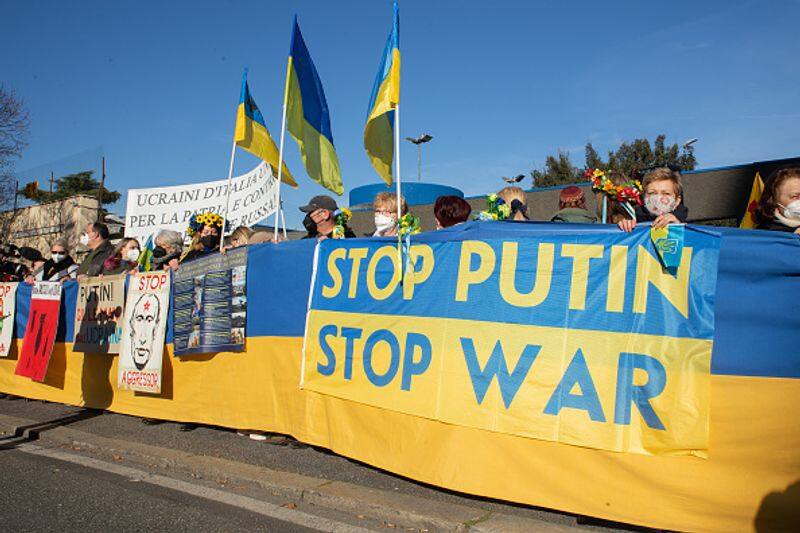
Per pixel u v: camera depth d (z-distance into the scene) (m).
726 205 8.58
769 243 3.01
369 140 4.79
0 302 7.82
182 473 4.54
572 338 3.35
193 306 5.48
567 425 3.29
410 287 4.02
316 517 3.63
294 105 5.16
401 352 3.98
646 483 3.08
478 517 3.35
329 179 5.45
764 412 2.94
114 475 4.53
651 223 3.34
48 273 8.52
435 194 12.42
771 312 2.98
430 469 3.73
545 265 3.50
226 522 3.56
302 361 4.57
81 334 6.73
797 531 2.80
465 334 3.69
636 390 3.14
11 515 3.70
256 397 5.02
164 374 5.82
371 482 4.01
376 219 5.11
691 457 3.01
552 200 10.09
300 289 4.77
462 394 3.64
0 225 16.09
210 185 9.75
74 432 5.62
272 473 4.22
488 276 3.68
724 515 2.93
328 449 4.67
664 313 3.13
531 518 3.34
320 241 4.61
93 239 7.63
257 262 5.07
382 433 4.03
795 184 3.26
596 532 3.13
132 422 5.99
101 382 6.54
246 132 5.62
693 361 3.04
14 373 7.60
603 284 3.31
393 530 3.42
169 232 6.49
